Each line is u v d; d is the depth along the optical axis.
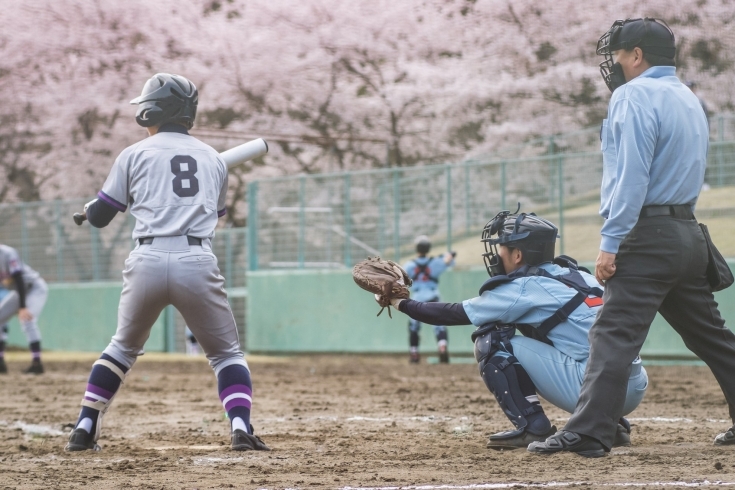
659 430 20.70
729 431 17.34
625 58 16.42
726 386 16.78
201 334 18.44
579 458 15.59
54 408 29.48
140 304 18.11
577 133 72.56
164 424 24.36
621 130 15.55
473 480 13.97
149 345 68.81
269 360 57.91
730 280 16.80
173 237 17.91
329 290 60.47
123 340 18.83
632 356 15.74
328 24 82.94
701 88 72.12
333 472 15.31
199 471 15.74
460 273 56.47
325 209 61.16
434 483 13.84
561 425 22.83
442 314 17.05
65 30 82.88
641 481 13.40
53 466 16.69
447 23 81.38
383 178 59.97
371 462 16.33
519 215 17.52
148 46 83.00
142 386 37.44
